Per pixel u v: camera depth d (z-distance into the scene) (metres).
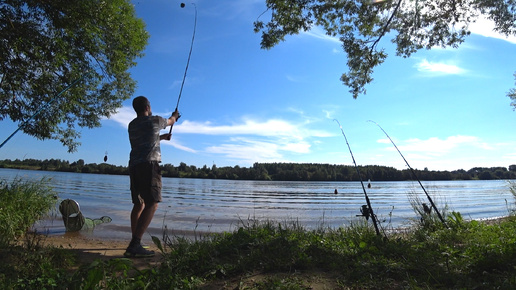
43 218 8.10
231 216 11.15
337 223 9.41
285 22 8.01
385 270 2.99
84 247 4.91
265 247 3.60
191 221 9.59
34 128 7.59
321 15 7.95
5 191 6.81
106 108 9.14
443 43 8.14
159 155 4.27
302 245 3.71
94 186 30.48
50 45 7.05
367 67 8.71
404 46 8.44
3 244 3.38
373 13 7.92
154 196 4.10
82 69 7.81
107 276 2.69
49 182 8.42
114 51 7.92
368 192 35.59
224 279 2.90
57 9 6.79
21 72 7.01
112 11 7.52
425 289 2.57
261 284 2.68
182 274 2.96
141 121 4.23
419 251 3.59
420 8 7.81
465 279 2.74
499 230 4.93
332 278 2.87
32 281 2.43
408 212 13.34
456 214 5.88
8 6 6.60
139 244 4.03
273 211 13.68
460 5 7.41
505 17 7.38
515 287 2.44
